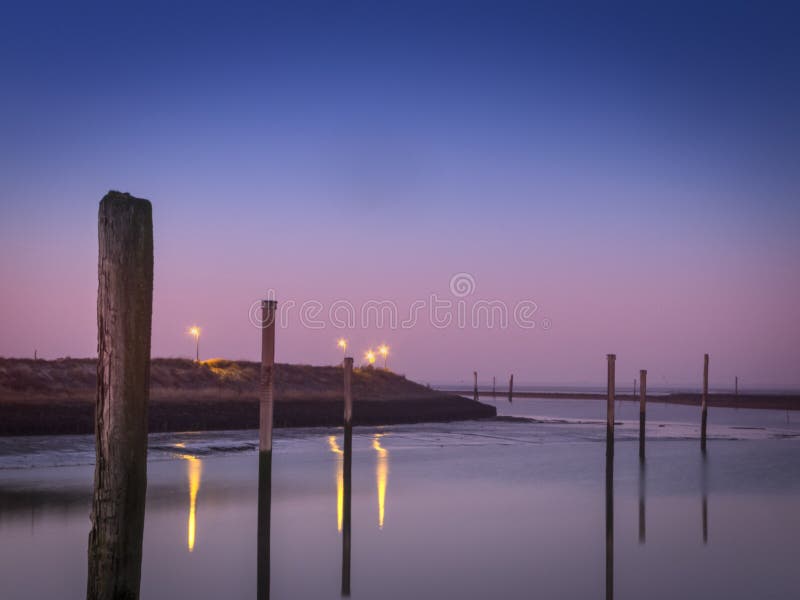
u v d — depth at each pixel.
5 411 41.22
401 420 62.31
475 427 58.94
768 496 25.72
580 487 27.34
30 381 47.34
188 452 36.19
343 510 21.12
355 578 15.04
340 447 40.94
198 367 60.19
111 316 6.80
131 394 6.83
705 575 15.70
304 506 22.47
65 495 23.02
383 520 20.67
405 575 15.30
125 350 6.80
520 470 32.09
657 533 19.67
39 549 16.39
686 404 126.44
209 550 16.86
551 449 42.06
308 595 13.89
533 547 17.88
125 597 6.82
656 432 56.47
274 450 38.56
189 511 21.25
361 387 69.62
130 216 6.87
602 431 56.38
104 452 6.80
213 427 48.66
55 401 45.16
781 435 54.16
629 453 40.25
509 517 21.44
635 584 15.00
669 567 16.30
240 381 60.75
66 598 13.12
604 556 17.17
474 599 13.91
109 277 6.81
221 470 30.27
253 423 51.06
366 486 26.75
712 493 26.30
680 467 33.91
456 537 18.73
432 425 60.47
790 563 16.70
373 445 42.88
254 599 13.45
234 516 20.66
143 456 6.93
